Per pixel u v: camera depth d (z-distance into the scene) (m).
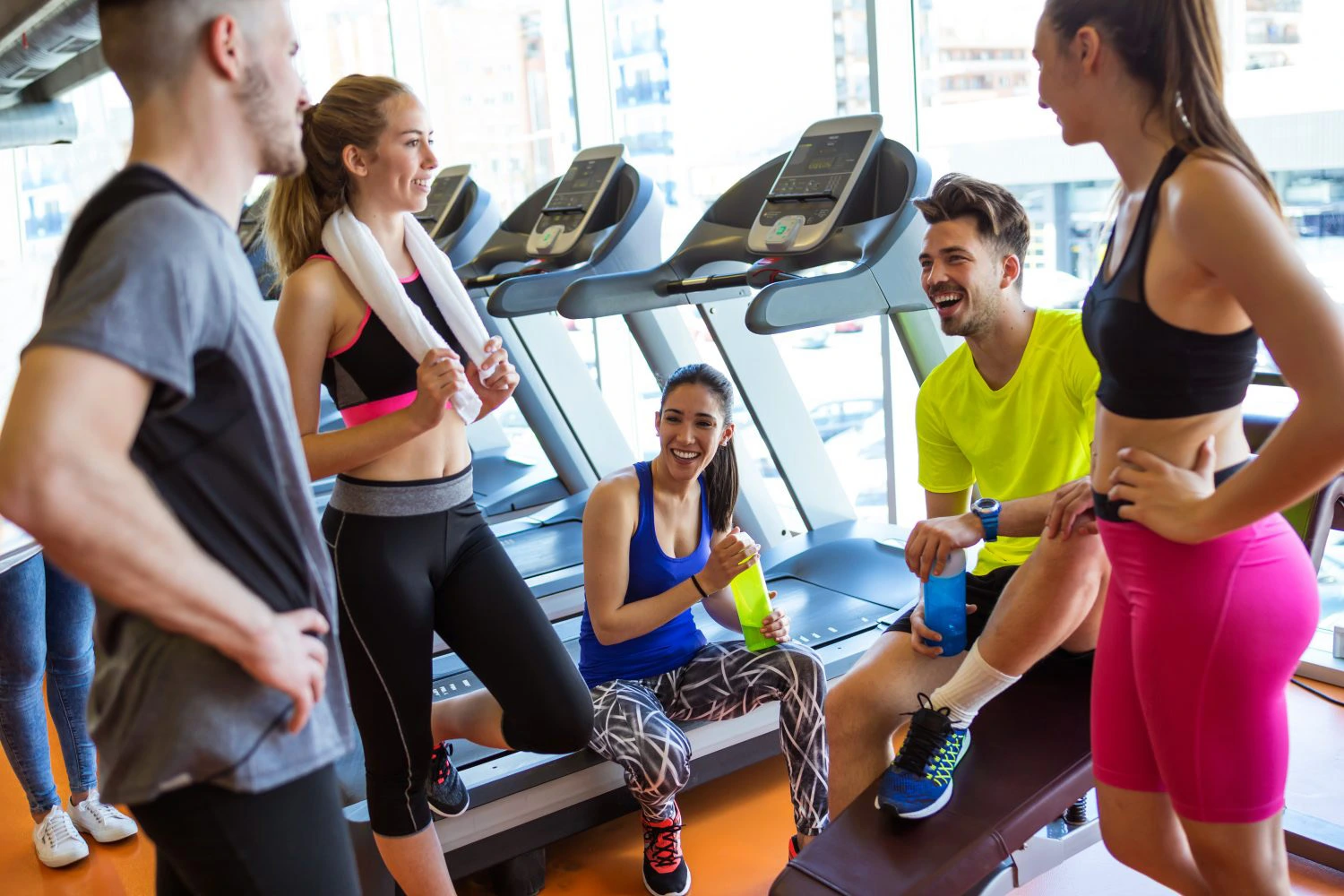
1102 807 1.59
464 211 4.46
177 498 1.05
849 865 1.85
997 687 1.90
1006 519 2.04
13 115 6.49
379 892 2.15
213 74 1.06
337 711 1.21
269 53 1.10
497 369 2.03
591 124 5.13
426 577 1.96
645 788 2.25
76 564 0.94
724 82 4.37
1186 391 1.35
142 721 1.06
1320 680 3.03
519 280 3.33
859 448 4.27
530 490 4.54
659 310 3.50
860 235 2.90
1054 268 3.43
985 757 2.01
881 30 3.61
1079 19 1.35
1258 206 1.23
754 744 2.60
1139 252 1.34
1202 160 1.27
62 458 0.91
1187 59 1.30
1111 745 1.55
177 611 0.98
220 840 1.10
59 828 2.69
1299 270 1.21
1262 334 1.24
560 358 4.31
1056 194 3.36
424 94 6.18
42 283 4.47
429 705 1.99
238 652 1.03
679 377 2.34
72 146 7.47
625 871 2.45
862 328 4.10
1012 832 1.86
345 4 6.39
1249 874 1.43
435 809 2.18
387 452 1.90
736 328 3.34
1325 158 2.75
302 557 1.13
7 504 0.91
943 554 2.04
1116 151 1.39
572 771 2.35
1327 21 2.68
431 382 1.79
